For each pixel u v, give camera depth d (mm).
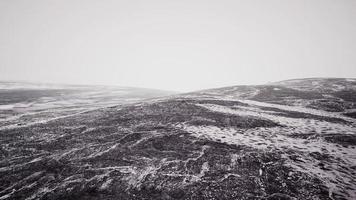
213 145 12477
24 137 15727
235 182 9062
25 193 9281
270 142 12984
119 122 17844
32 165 11477
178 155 11547
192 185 9031
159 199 8414
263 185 8812
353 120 19062
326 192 8305
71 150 12984
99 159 11617
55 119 20953
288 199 7949
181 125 16109
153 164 10797
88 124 17984
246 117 17844
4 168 11352
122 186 9312
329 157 11141
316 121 17781
